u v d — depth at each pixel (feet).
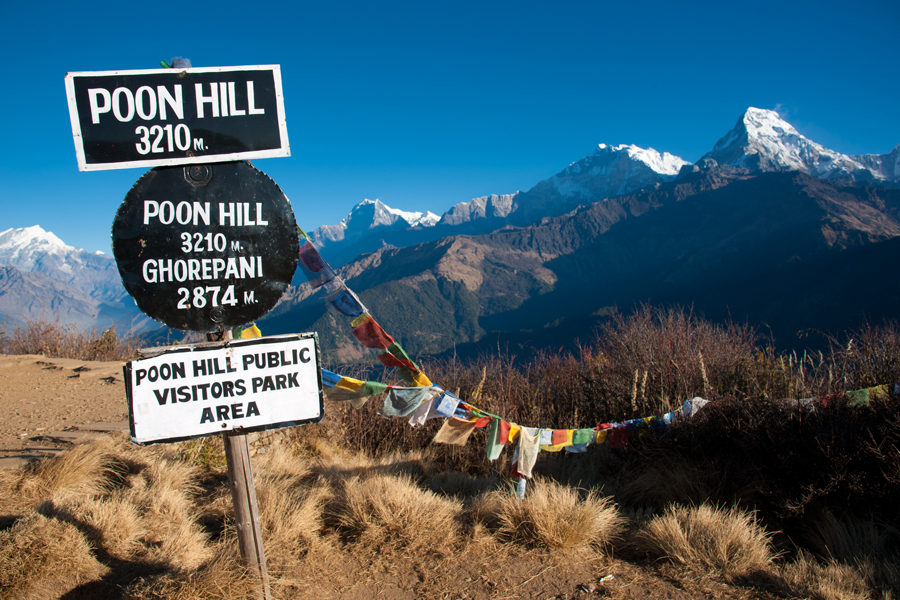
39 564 8.79
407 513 11.96
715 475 13.82
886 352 16.94
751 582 9.75
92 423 17.79
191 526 11.48
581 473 17.10
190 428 7.91
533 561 10.61
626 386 20.36
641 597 9.26
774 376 18.57
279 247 8.30
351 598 9.19
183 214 7.84
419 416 12.98
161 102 7.66
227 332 8.31
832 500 12.24
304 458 17.85
